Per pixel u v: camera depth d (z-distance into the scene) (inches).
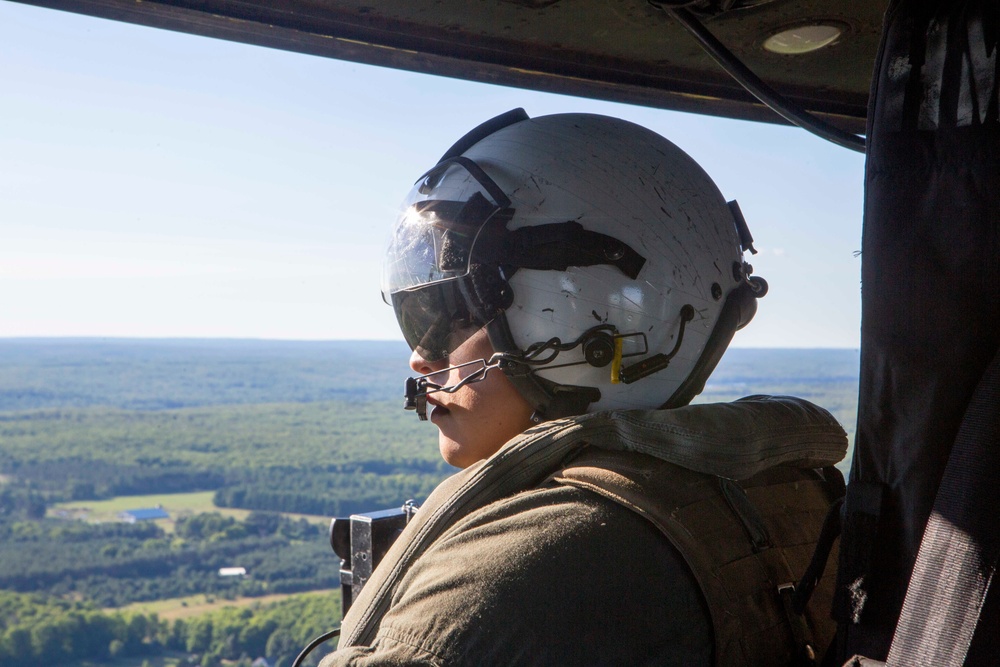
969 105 32.1
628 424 40.4
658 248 45.9
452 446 49.0
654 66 63.6
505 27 57.6
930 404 32.1
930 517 30.1
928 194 32.6
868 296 34.1
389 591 41.3
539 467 41.1
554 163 46.3
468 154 49.0
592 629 35.0
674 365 47.4
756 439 41.2
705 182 50.5
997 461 28.9
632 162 47.3
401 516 71.7
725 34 58.0
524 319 45.5
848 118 70.0
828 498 47.5
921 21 33.9
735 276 50.2
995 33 32.2
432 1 53.8
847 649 34.2
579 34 58.5
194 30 54.5
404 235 48.6
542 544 36.2
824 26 56.1
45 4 51.1
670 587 36.7
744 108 67.7
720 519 39.1
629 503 37.6
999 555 27.7
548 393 45.9
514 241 45.0
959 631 27.7
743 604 37.7
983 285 31.3
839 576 34.4
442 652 34.9
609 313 45.1
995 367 29.9
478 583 35.8
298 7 54.3
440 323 47.2
